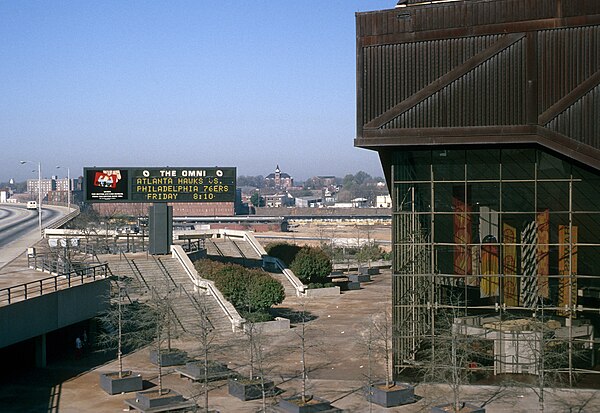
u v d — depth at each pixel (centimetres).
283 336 4784
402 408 3209
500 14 3581
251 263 7275
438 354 3531
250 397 3322
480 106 3603
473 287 3841
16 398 3391
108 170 6181
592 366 3669
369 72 3725
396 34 3697
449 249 3891
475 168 3788
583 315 3691
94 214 12088
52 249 6400
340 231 18588
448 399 3325
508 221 3781
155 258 6097
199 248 6938
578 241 3688
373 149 3878
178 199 6225
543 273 3747
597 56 3478
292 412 3056
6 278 4931
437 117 3647
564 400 3359
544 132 3528
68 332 4712
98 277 4759
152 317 4144
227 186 6241
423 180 3862
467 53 3622
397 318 3762
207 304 5062
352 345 4494
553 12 3522
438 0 3928
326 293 6725
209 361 3719
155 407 3092
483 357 3728
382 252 10619
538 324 3406
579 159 3494
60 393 3475
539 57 3544
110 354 4300
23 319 3681
